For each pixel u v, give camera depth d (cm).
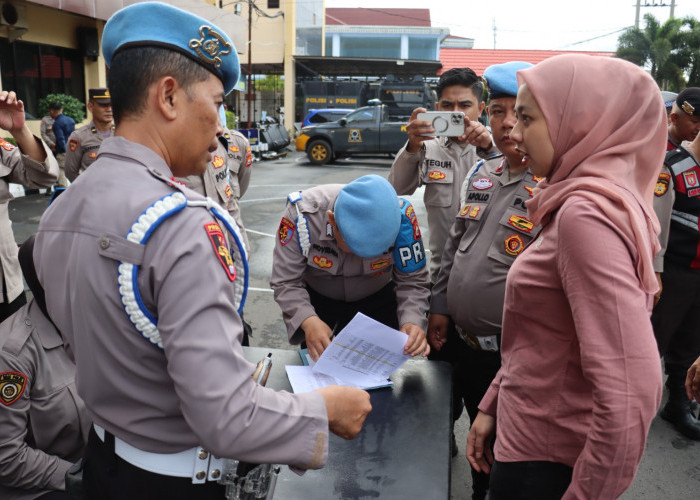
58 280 98
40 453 172
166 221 88
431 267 267
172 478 98
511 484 132
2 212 273
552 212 122
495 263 189
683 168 269
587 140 116
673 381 295
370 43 3328
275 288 196
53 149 883
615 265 106
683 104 276
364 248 172
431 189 259
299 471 100
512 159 191
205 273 86
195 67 94
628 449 106
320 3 2389
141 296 87
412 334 175
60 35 1130
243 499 103
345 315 212
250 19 1670
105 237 88
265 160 1540
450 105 268
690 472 262
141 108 94
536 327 126
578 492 112
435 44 3322
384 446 140
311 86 1886
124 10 95
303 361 181
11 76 1024
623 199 110
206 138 99
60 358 176
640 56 2177
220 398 83
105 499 104
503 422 136
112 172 94
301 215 193
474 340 203
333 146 1390
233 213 335
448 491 125
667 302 280
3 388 163
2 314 281
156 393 94
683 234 272
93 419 101
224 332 86
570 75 118
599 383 105
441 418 151
